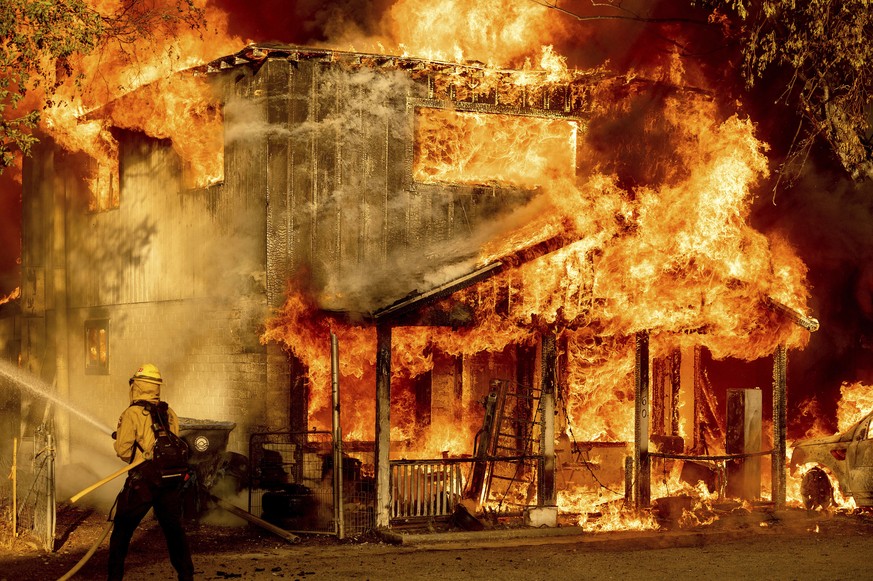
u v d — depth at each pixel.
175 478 8.98
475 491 14.14
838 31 16.00
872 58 16.25
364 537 12.84
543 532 13.23
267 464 14.47
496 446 14.45
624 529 14.09
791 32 16.45
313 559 11.33
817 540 12.82
